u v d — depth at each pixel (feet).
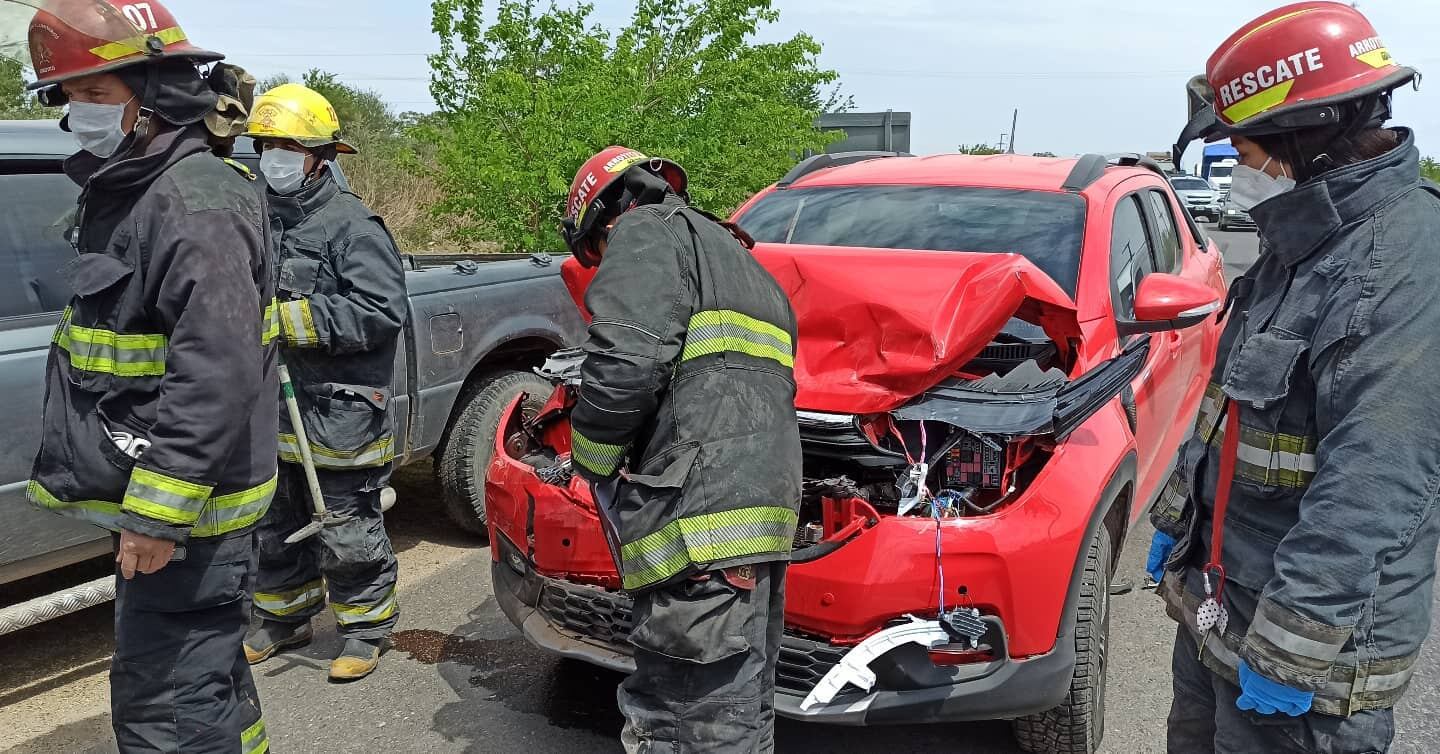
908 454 9.51
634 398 6.97
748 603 7.29
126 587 7.55
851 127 41.45
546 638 10.06
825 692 8.50
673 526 7.08
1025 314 10.98
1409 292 5.49
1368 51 5.81
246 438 7.72
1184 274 15.60
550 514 10.04
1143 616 13.76
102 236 7.30
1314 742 6.09
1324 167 5.90
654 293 7.07
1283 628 5.66
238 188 7.53
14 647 12.84
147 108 7.14
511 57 26.07
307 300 10.87
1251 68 5.94
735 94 27.94
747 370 7.36
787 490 7.34
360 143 58.08
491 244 32.27
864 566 8.70
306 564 12.44
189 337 6.97
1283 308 6.01
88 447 7.29
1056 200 13.08
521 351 16.66
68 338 7.35
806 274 10.07
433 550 16.01
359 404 11.41
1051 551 8.95
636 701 7.54
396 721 10.91
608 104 25.73
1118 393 10.03
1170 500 7.36
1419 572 5.94
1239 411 6.32
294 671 12.10
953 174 14.25
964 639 8.71
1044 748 9.97
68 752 10.35
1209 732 7.20
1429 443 5.43
